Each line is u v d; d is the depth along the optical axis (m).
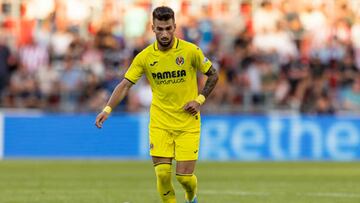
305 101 69.56
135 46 69.44
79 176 47.19
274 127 64.94
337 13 76.50
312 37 73.88
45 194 35.94
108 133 64.75
